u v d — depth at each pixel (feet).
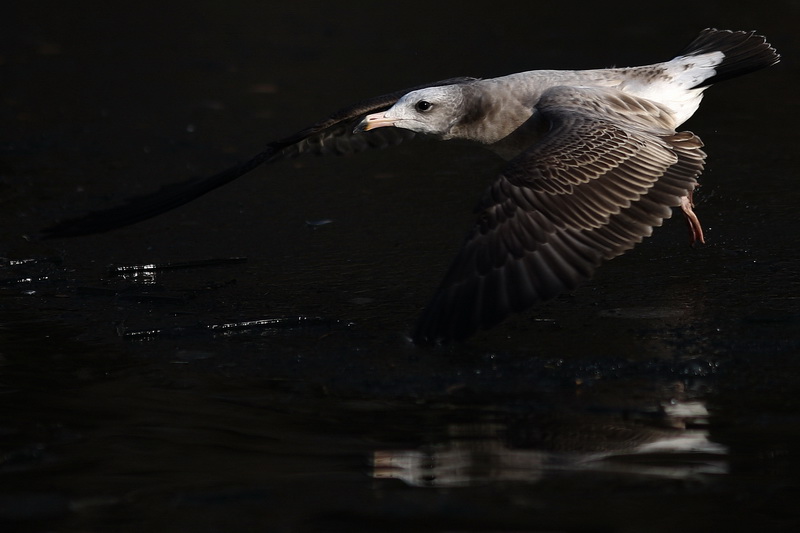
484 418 28.43
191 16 85.35
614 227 29.27
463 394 29.99
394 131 41.83
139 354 33.47
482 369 31.58
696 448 26.40
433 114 36.55
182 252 42.83
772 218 43.98
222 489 24.99
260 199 49.24
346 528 23.16
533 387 30.22
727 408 28.58
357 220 46.03
